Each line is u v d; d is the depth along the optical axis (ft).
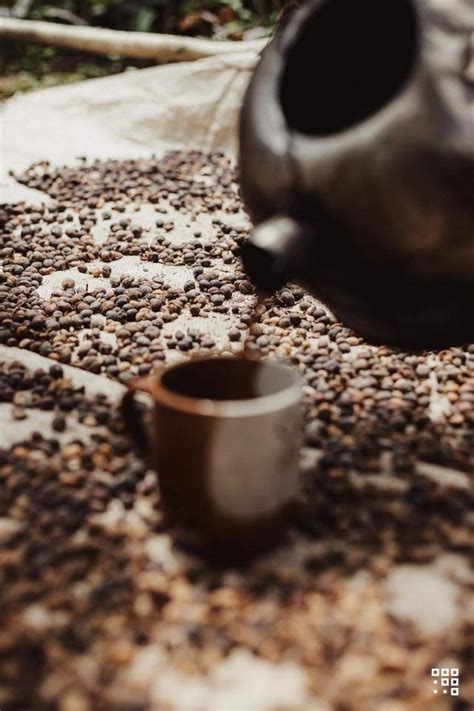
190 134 5.40
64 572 2.19
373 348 3.06
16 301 3.32
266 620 2.09
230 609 2.12
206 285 3.43
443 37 2.24
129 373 2.89
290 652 2.04
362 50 2.49
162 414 2.22
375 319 2.51
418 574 2.22
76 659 2.01
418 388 2.85
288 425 2.21
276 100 2.41
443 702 1.96
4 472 2.47
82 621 2.08
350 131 2.28
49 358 2.99
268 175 2.38
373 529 2.33
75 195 4.42
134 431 2.50
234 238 3.88
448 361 2.97
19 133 5.32
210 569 2.23
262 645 2.04
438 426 2.69
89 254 3.68
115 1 8.35
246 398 2.40
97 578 2.18
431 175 2.23
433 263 2.33
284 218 2.35
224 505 2.19
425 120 2.22
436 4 2.26
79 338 3.12
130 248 3.75
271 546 2.27
